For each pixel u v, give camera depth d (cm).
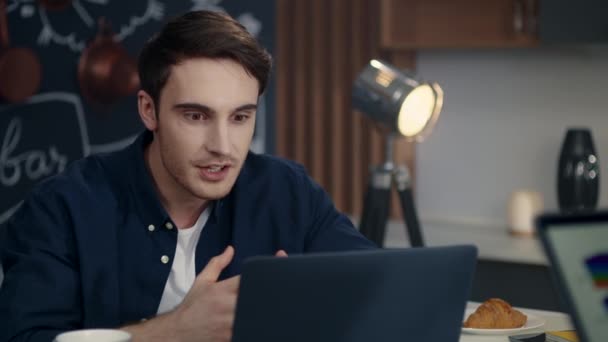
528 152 394
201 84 158
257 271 112
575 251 105
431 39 396
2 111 304
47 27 312
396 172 288
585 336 103
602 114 378
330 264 116
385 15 389
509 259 336
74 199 174
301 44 416
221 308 136
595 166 350
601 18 347
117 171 181
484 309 181
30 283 163
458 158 410
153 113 169
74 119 318
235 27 162
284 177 199
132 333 140
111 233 175
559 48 385
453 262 126
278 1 419
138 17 328
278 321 116
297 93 417
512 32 380
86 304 170
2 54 301
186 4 336
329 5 411
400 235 369
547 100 389
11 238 173
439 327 127
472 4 387
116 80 322
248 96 161
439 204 416
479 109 404
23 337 157
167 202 180
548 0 357
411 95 270
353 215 414
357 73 409
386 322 122
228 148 160
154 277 178
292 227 196
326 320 118
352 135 412
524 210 370
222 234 187
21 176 309
